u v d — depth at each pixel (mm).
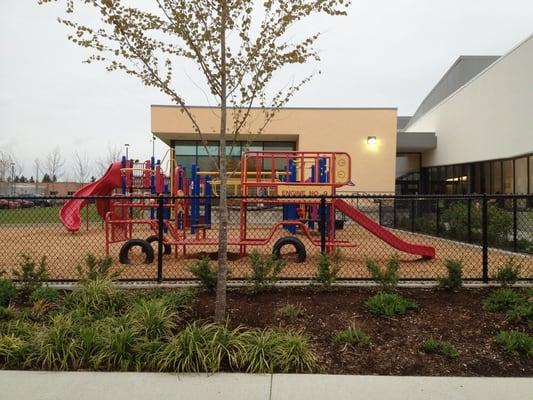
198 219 10047
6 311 5062
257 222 17266
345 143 21875
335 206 8984
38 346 4242
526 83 17844
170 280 6348
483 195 6488
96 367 4078
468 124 23609
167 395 3602
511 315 5004
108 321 4695
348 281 6219
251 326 4895
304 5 4648
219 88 4844
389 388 3760
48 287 5754
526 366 4219
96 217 21891
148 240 9531
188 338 4199
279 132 21672
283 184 8891
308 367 4129
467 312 5270
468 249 10836
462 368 4188
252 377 3938
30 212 22188
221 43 4605
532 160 18141
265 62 4672
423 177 31094
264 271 5816
